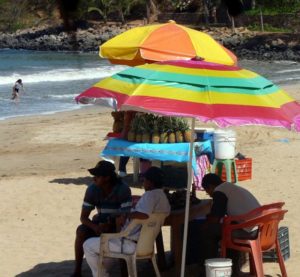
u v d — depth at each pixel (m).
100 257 7.42
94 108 34.44
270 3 85.75
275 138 21.58
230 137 14.13
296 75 58.62
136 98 6.02
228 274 7.15
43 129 25.97
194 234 8.18
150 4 60.25
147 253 7.46
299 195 13.57
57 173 16.88
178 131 12.98
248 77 6.46
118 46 10.17
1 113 33.09
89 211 8.00
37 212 12.52
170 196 8.26
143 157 12.80
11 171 17.59
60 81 53.00
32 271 8.92
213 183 7.78
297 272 8.55
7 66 73.62
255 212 7.43
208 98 5.98
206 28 83.44
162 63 6.66
